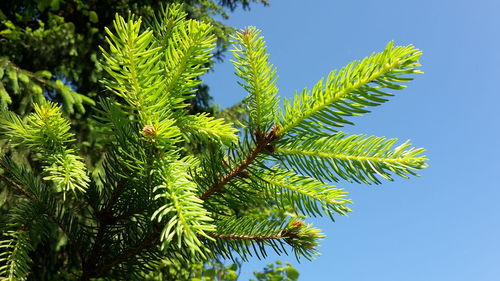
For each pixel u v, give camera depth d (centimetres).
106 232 32
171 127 24
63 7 132
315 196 30
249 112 28
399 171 25
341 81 24
